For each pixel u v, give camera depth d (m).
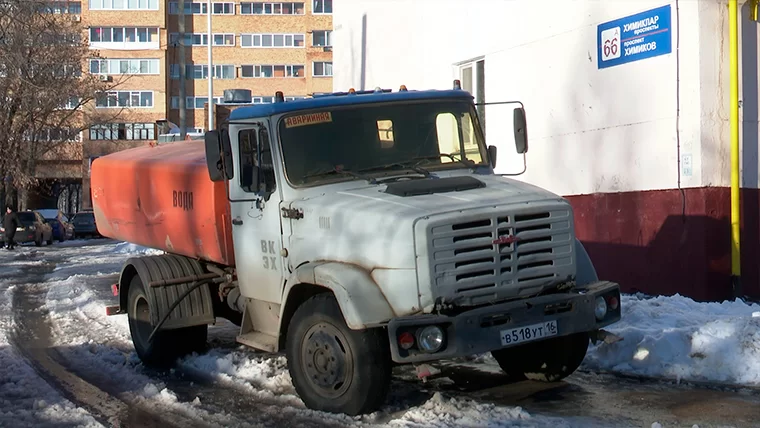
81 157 74.50
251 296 8.81
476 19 17.31
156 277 10.00
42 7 43.34
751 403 7.56
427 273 7.01
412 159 8.41
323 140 8.25
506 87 16.45
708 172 12.12
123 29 77.44
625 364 9.09
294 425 7.30
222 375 9.52
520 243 7.34
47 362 10.70
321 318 7.51
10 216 39.25
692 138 12.21
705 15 12.08
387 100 8.46
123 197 11.93
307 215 7.93
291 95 80.31
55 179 76.38
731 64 11.97
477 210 7.23
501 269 7.25
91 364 10.47
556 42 15.02
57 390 9.07
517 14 16.02
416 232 7.04
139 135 77.00
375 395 7.29
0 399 8.58
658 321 10.38
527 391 8.31
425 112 8.56
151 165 11.00
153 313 9.87
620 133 13.60
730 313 10.87
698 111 12.12
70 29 47.31
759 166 12.30
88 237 56.69
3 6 41.62
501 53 16.55
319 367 7.55
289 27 80.06
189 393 8.77
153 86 77.38
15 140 45.91
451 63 18.23
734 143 11.98
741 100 12.16
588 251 14.38
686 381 8.47
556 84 15.06
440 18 18.56
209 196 9.38
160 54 77.38
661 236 12.81
